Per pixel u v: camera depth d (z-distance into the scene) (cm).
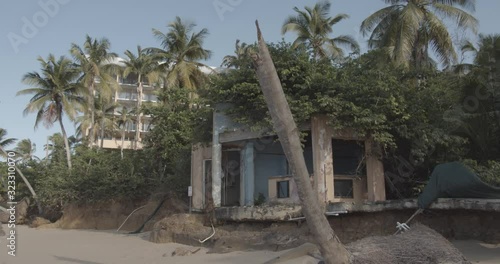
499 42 1805
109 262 1348
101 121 4909
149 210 2545
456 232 1277
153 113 2592
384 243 832
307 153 1766
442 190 1205
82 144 4178
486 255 1075
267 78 564
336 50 2930
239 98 1559
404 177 1573
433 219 1315
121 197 2844
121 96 6266
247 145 1709
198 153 1978
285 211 1398
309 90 1477
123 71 4231
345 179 1555
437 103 1540
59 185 3116
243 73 1543
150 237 1767
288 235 1328
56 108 3672
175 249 1469
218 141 1709
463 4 2295
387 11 2397
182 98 2633
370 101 1452
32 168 4175
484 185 1138
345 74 1497
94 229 2864
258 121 1498
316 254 1048
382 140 1408
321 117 1474
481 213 1244
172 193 2417
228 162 1850
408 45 2167
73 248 1728
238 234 1438
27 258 1493
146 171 2895
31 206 3784
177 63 3447
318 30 2984
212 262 1200
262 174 1861
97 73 3803
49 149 4994
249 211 1491
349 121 1431
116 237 2072
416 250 804
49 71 3594
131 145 5756
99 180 2936
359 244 836
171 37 3500
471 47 2472
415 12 2206
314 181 1448
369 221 1391
